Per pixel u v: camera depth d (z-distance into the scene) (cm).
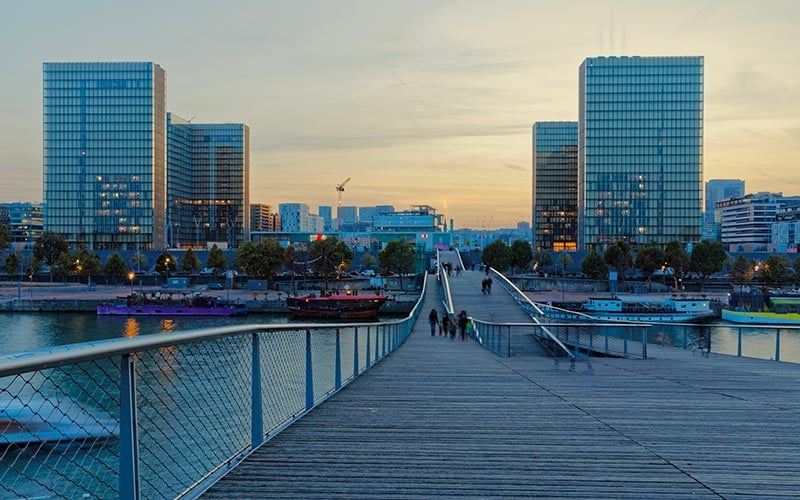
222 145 19738
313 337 3250
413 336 3338
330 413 888
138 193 15488
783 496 551
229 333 541
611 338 2356
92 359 354
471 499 532
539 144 19400
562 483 578
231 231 19612
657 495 548
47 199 15450
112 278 11450
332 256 11725
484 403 997
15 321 7206
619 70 14700
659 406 984
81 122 15450
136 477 402
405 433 768
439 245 17162
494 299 4975
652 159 14638
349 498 529
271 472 594
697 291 10181
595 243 14738
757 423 855
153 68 15525
